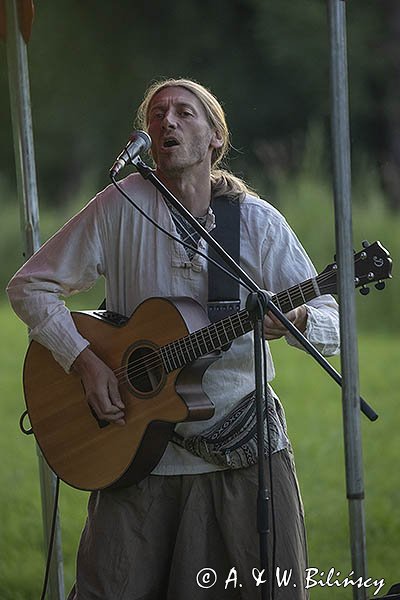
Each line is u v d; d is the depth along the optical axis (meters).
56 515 9.04
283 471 8.48
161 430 8.41
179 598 8.48
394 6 48.38
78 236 8.77
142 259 8.64
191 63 51.06
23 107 9.77
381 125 48.47
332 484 15.53
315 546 13.01
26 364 8.95
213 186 8.71
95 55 51.72
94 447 8.63
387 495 14.67
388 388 21.05
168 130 8.41
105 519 8.60
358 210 31.25
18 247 35.69
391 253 29.14
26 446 18.28
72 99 51.34
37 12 52.00
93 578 8.59
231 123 49.25
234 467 8.39
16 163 9.82
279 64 49.06
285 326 7.82
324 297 8.57
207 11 51.56
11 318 30.47
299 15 49.00
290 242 8.59
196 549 8.45
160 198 8.62
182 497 8.50
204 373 8.48
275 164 44.06
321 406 20.09
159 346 8.41
